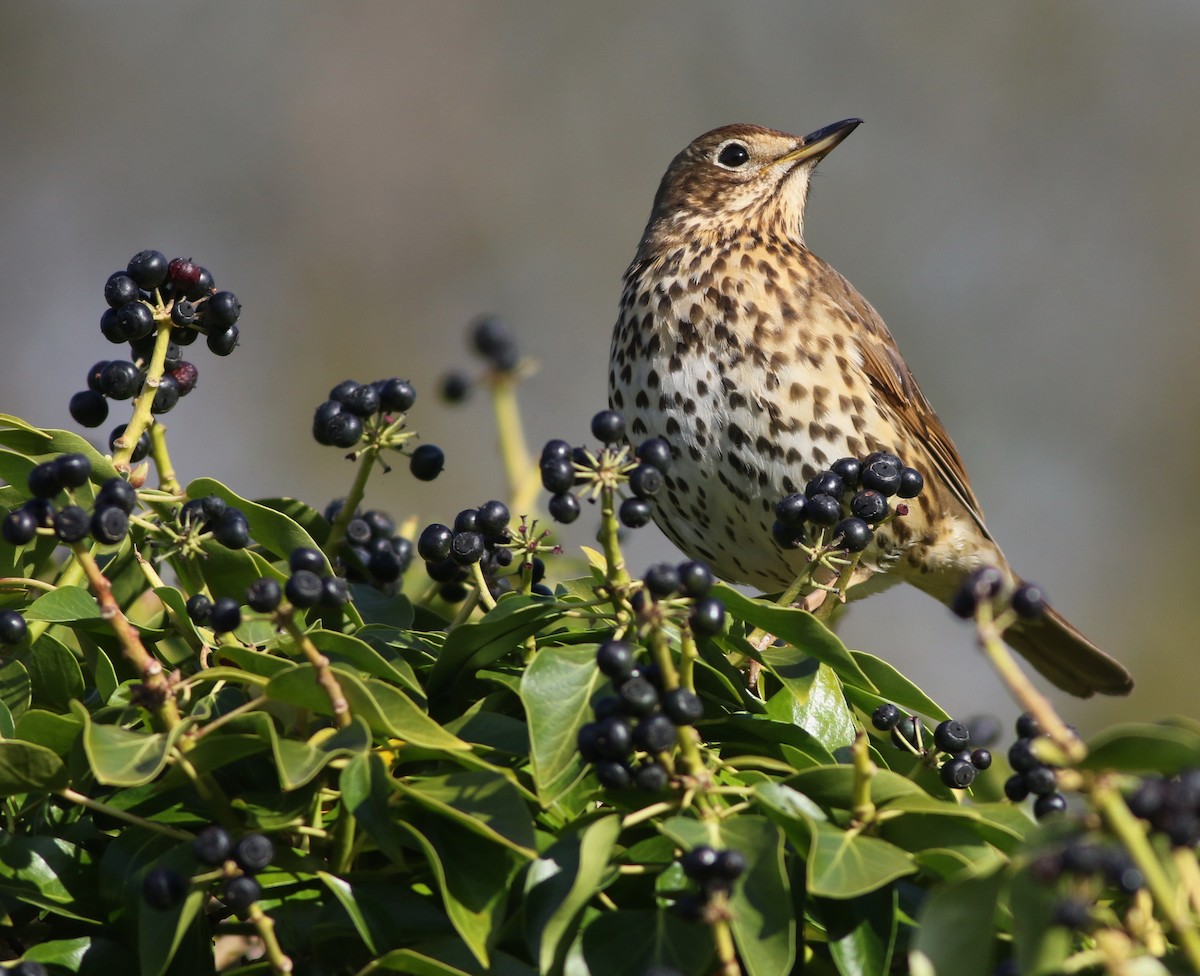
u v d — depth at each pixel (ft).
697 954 16.01
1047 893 15.92
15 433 16.24
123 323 16.25
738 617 16.25
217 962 16.31
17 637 16.16
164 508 16.25
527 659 16.24
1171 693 30.58
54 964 16.07
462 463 31.76
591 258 35.17
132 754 16.02
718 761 16.10
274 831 16.08
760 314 17.12
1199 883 15.94
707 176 17.46
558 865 16.03
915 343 34.24
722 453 17.12
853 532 16.31
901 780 16.06
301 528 16.28
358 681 16.03
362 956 16.07
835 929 16.05
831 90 36.52
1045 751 15.93
